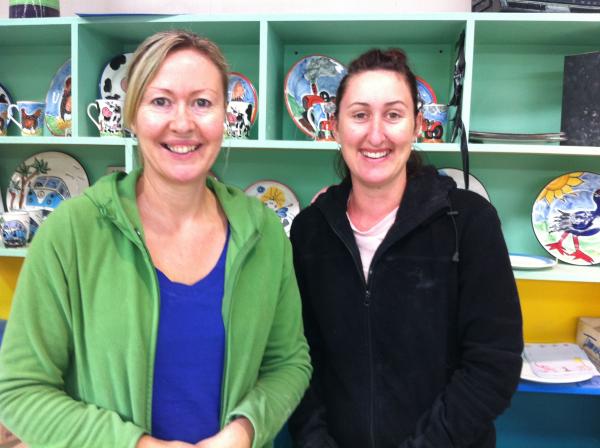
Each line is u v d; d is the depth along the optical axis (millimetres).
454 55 1538
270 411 911
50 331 816
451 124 1466
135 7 1716
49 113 1687
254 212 972
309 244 1178
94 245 843
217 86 887
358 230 1129
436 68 1640
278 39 1583
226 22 1448
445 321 1048
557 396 1758
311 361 1185
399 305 1057
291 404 965
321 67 1597
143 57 849
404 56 1101
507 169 1650
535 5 1383
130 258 848
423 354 1048
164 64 845
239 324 907
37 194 1805
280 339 1035
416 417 1054
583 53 1514
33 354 811
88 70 1564
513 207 1663
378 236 1106
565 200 1583
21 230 1591
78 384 853
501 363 981
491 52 1628
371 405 1071
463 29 1411
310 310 1179
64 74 1682
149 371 841
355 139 1067
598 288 1677
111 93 1634
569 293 1691
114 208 854
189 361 875
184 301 880
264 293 952
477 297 1014
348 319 1095
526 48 1612
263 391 943
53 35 1641
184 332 871
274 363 1034
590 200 1574
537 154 1631
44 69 1786
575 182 1582
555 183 1587
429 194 1069
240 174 1745
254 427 866
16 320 812
